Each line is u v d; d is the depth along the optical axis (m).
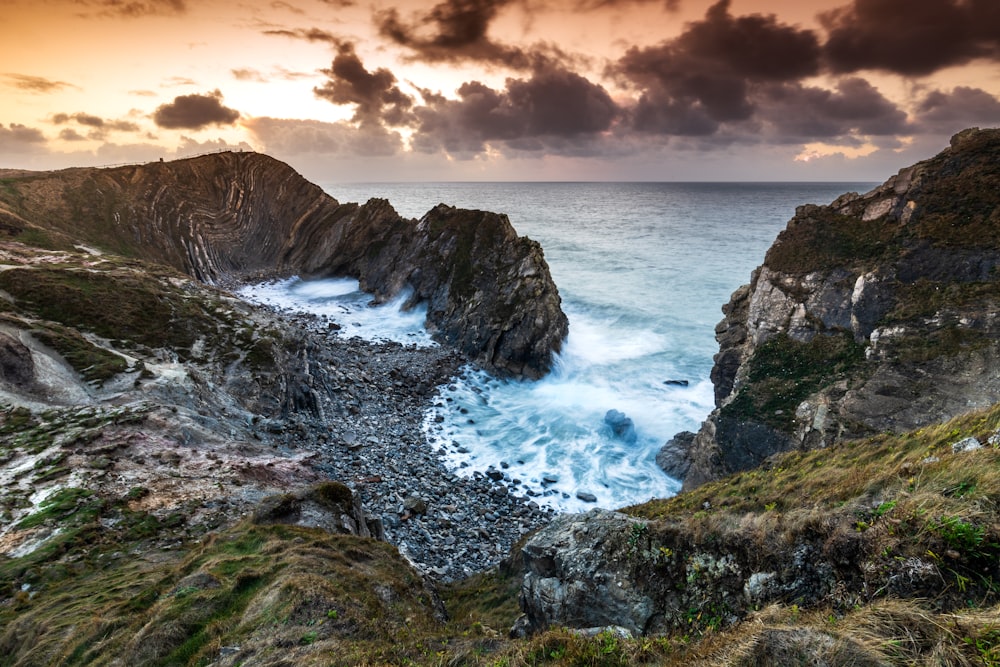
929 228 28.91
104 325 39.34
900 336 26.55
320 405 41.22
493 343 54.84
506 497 32.75
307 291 87.50
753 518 9.90
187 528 19.80
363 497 29.39
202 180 113.00
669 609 9.85
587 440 40.22
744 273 81.94
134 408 28.95
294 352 44.75
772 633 5.68
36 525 18.72
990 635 4.86
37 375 30.58
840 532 8.07
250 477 25.36
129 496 21.30
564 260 96.88
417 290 72.06
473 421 43.53
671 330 59.94
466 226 73.25
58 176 89.69
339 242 95.56
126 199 93.50
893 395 24.81
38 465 22.97
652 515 17.56
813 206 36.31
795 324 31.95
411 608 14.07
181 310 44.78
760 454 28.08
